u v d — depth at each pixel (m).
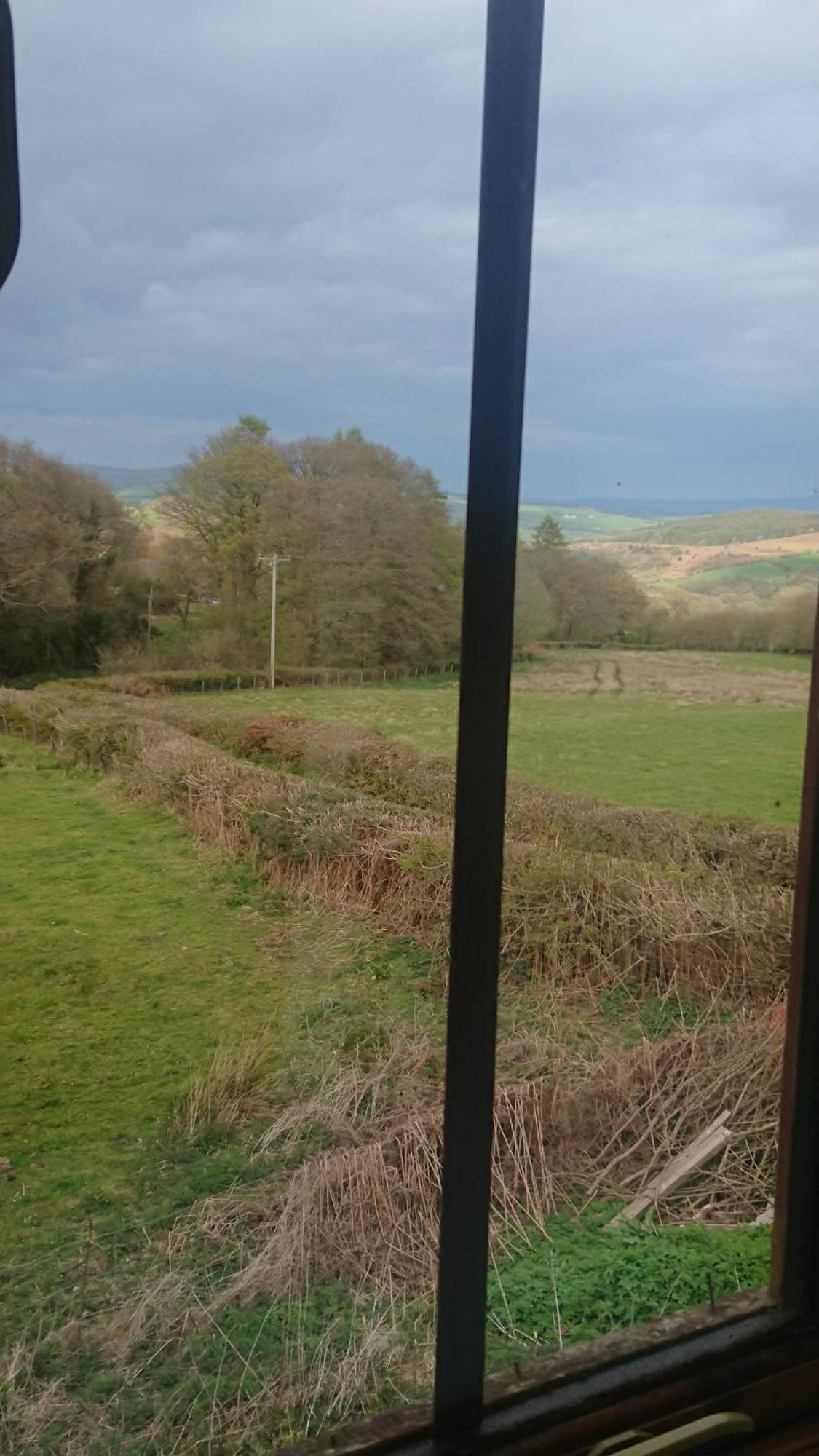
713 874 8.99
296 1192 4.96
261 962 7.48
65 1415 3.56
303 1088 6.03
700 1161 5.04
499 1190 4.67
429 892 8.19
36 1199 4.98
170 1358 3.86
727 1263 4.00
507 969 7.60
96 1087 5.97
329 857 8.33
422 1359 3.90
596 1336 3.51
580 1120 5.46
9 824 7.81
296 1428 3.47
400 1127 5.65
